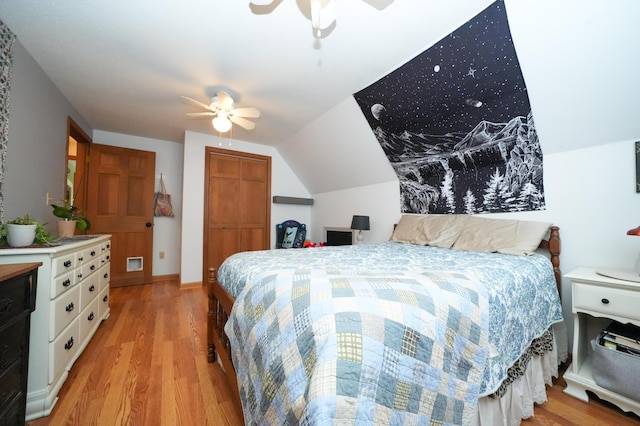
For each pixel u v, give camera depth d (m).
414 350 0.74
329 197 4.60
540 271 1.62
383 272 1.18
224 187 4.14
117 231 3.75
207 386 1.58
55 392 1.43
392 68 2.19
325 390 0.60
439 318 0.82
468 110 2.20
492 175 2.42
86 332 1.96
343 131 3.26
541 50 1.62
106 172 3.68
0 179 1.67
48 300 1.43
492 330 1.03
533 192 2.15
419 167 3.01
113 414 1.34
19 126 1.88
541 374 1.47
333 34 1.79
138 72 2.26
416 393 0.73
